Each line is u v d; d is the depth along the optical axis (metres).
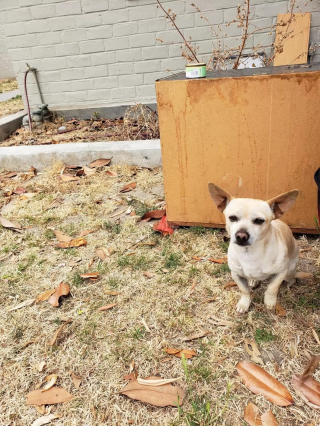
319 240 1.13
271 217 0.80
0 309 0.96
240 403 0.68
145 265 1.09
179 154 1.12
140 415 0.68
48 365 0.80
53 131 2.32
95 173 1.74
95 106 2.48
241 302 0.90
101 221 1.33
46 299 0.98
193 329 0.85
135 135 2.04
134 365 0.78
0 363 0.81
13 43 2.42
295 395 0.69
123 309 0.93
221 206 0.88
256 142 1.04
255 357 0.77
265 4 2.07
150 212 1.33
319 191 0.82
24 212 1.44
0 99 3.94
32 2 2.28
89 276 1.04
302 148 1.01
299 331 0.82
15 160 1.84
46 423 0.68
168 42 2.25
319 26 2.09
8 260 1.17
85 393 0.73
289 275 0.93
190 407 0.68
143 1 2.16
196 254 1.12
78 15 2.27
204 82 1.00
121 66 2.38
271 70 1.06
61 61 2.43
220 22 2.15
